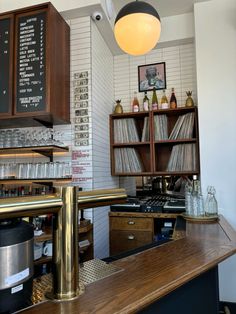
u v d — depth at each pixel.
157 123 2.98
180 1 2.70
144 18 1.55
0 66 2.37
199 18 2.66
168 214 2.66
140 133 3.21
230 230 1.75
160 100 3.17
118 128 3.11
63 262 0.77
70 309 0.70
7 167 2.47
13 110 2.30
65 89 2.48
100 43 2.84
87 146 2.48
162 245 1.35
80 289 0.81
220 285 2.40
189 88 3.09
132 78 3.32
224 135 2.50
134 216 2.77
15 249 0.68
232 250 1.24
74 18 2.58
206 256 1.15
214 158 2.51
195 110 2.82
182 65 3.13
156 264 1.05
